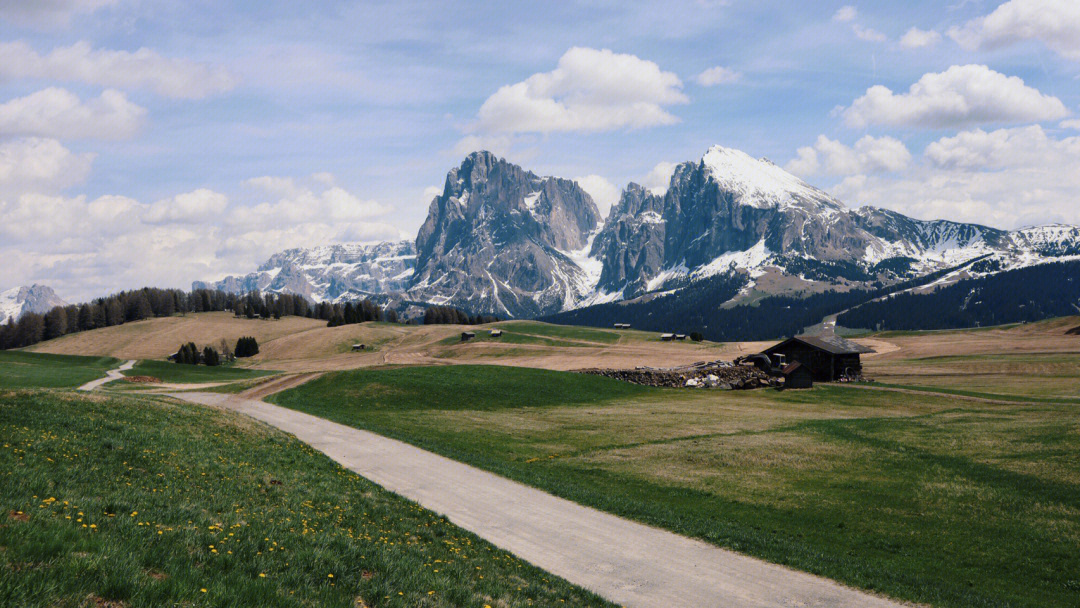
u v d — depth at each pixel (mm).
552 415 75688
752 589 22297
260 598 12359
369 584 15461
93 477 21484
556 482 38938
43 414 32281
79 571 11531
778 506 35375
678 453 50562
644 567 24109
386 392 86812
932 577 25406
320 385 92438
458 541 25016
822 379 124812
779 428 64062
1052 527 30312
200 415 44594
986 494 36000
